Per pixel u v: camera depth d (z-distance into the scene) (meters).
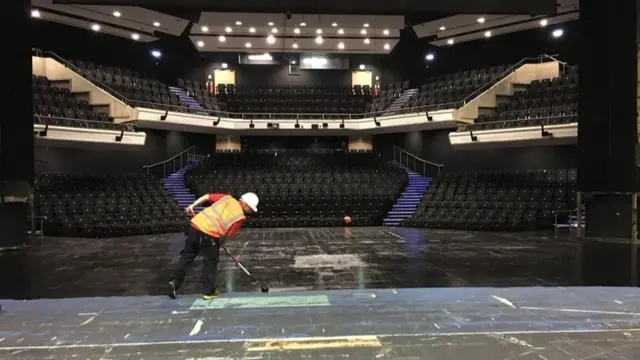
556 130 14.97
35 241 10.37
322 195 17.98
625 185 10.64
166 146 20.47
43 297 5.30
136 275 6.89
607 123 10.86
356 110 22.44
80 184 15.31
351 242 11.37
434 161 20.94
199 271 7.18
